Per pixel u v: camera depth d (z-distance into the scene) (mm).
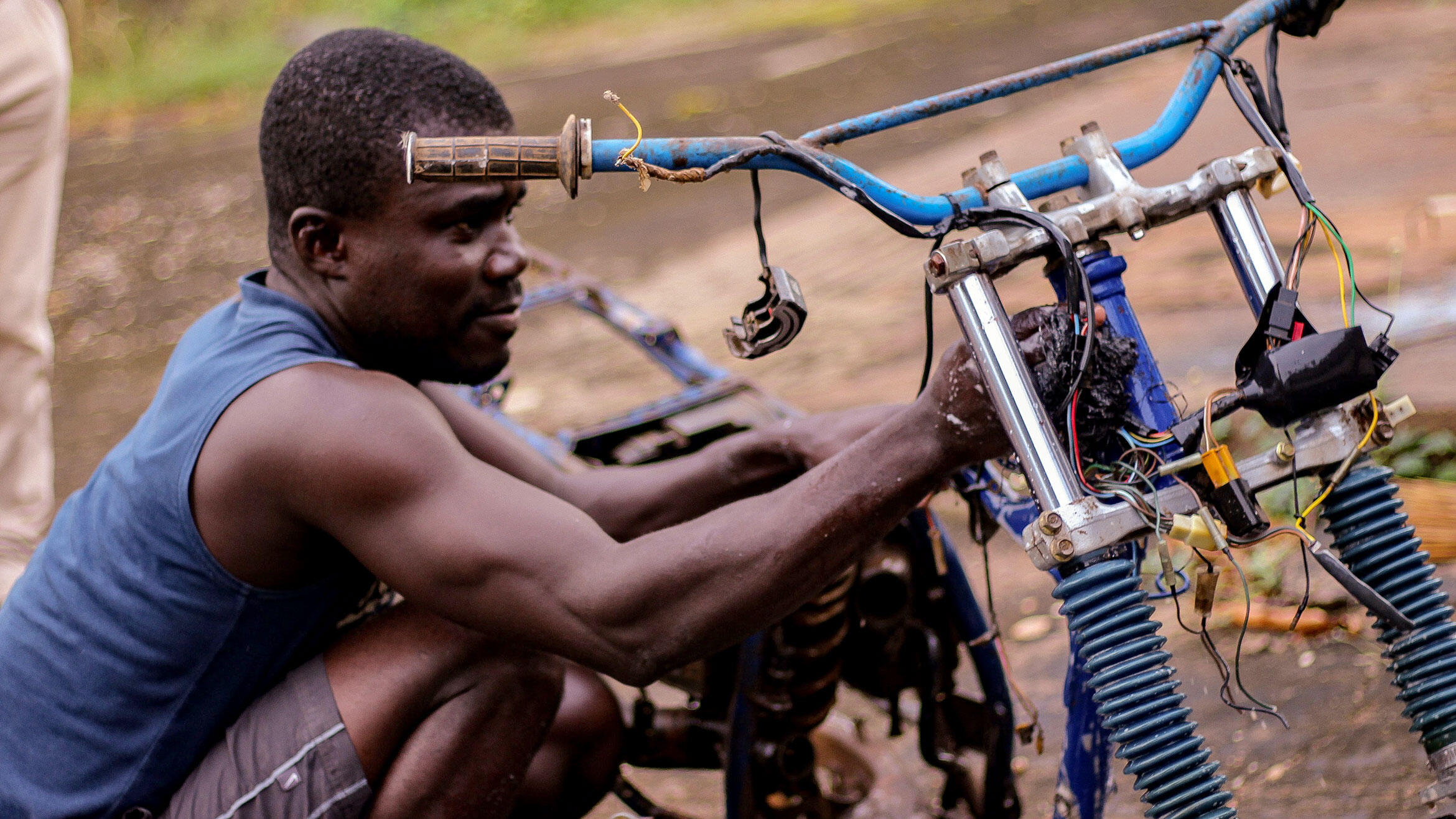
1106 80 8094
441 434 1540
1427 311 3480
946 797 2045
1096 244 1405
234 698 1667
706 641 1443
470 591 1494
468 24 14188
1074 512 1210
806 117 8602
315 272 1650
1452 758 1259
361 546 1528
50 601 1691
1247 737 2188
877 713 2572
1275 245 4242
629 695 2869
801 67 10258
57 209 3246
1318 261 4047
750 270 5711
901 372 4238
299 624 1663
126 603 1616
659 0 14469
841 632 1810
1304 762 2068
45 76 3088
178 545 1576
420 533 1492
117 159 9984
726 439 1980
